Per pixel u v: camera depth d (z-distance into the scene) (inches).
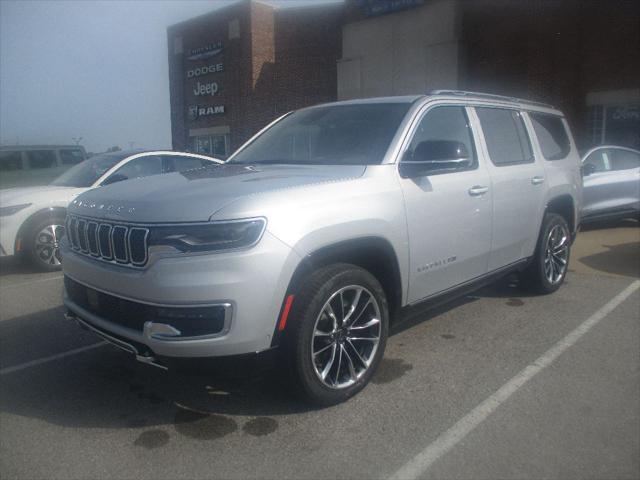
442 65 675.4
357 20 766.5
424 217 156.6
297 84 875.4
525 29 629.6
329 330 136.7
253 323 119.1
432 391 147.9
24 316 221.9
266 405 141.9
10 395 151.1
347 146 163.9
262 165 170.1
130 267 125.8
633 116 587.2
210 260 116.6
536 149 218.2
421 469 114.3
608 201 389.7
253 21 881.5
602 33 588.4
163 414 139.2
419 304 162.6
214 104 977.5
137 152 339.9
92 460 119.6
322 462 117.3
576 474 112.0
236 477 112.7
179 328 118.3
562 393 145.7
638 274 268.4
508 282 252.8
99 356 178.4
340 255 137.9
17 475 114.6
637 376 155.1
